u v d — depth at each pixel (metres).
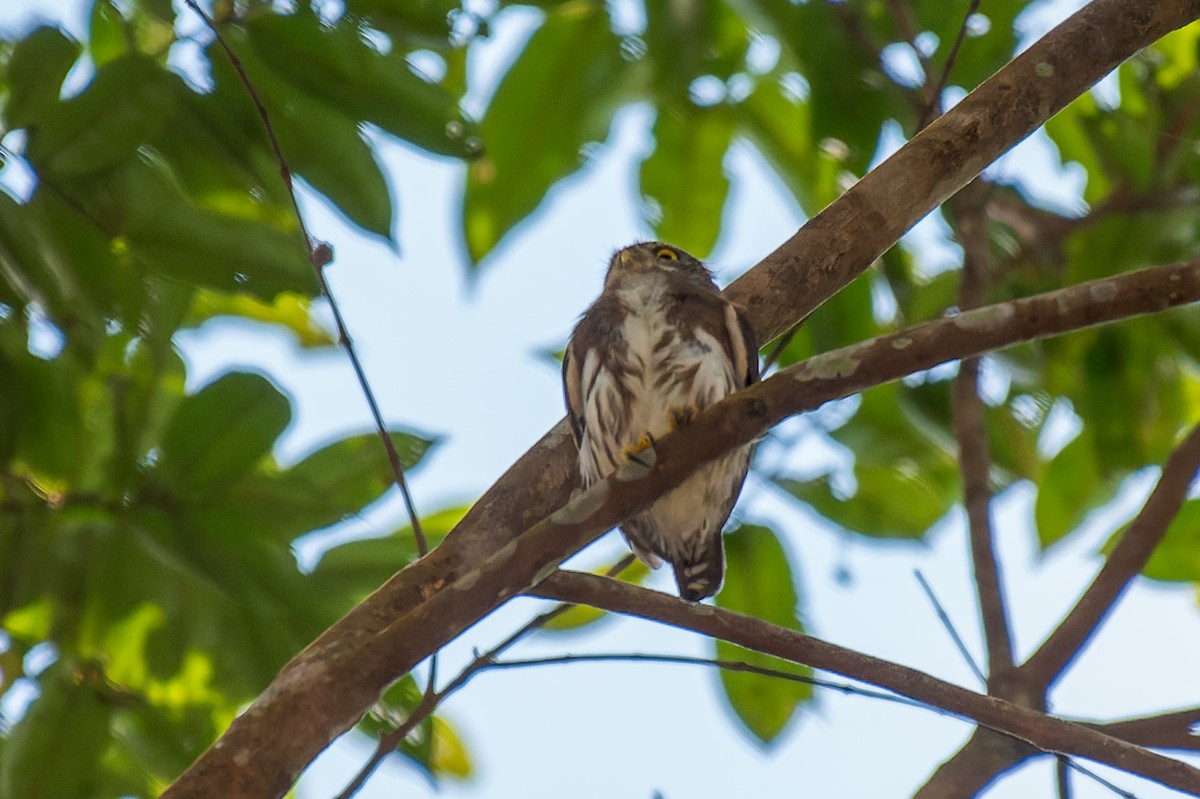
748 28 12.72
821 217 8.91
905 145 8.84
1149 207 12.12
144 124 8.65
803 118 12.95
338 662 6.88
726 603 11.58
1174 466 10.01
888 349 7.05
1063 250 12.49
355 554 9.38
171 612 9.54
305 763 6.69
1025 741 7.51
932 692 7.55
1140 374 12.50
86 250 8.68
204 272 8.80
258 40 8.96
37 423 9.12
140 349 9.63
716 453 7.05
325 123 9.19
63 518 9.19
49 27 8.51
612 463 10.09
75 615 9.52
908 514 12.04
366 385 7.72
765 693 11.48
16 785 9.41
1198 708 8.69
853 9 11.87
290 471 9.30
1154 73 12.26
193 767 6.59
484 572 6.91
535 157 12.76
